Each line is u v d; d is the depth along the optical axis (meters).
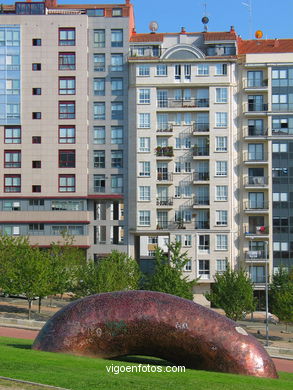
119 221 89.06
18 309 68.94
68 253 82.38
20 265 62.53
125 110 89.75
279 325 74.25
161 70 89.06
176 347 26.56
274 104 88.06
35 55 89.62
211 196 87.50
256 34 100.88
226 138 88.19
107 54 90.31
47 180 88.69
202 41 91.50
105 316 27.16
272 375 26.03
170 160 88.56
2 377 21.36
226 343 26.02
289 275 78.06
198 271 86.50
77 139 88.75
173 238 87.50
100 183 89.38
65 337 27.33
